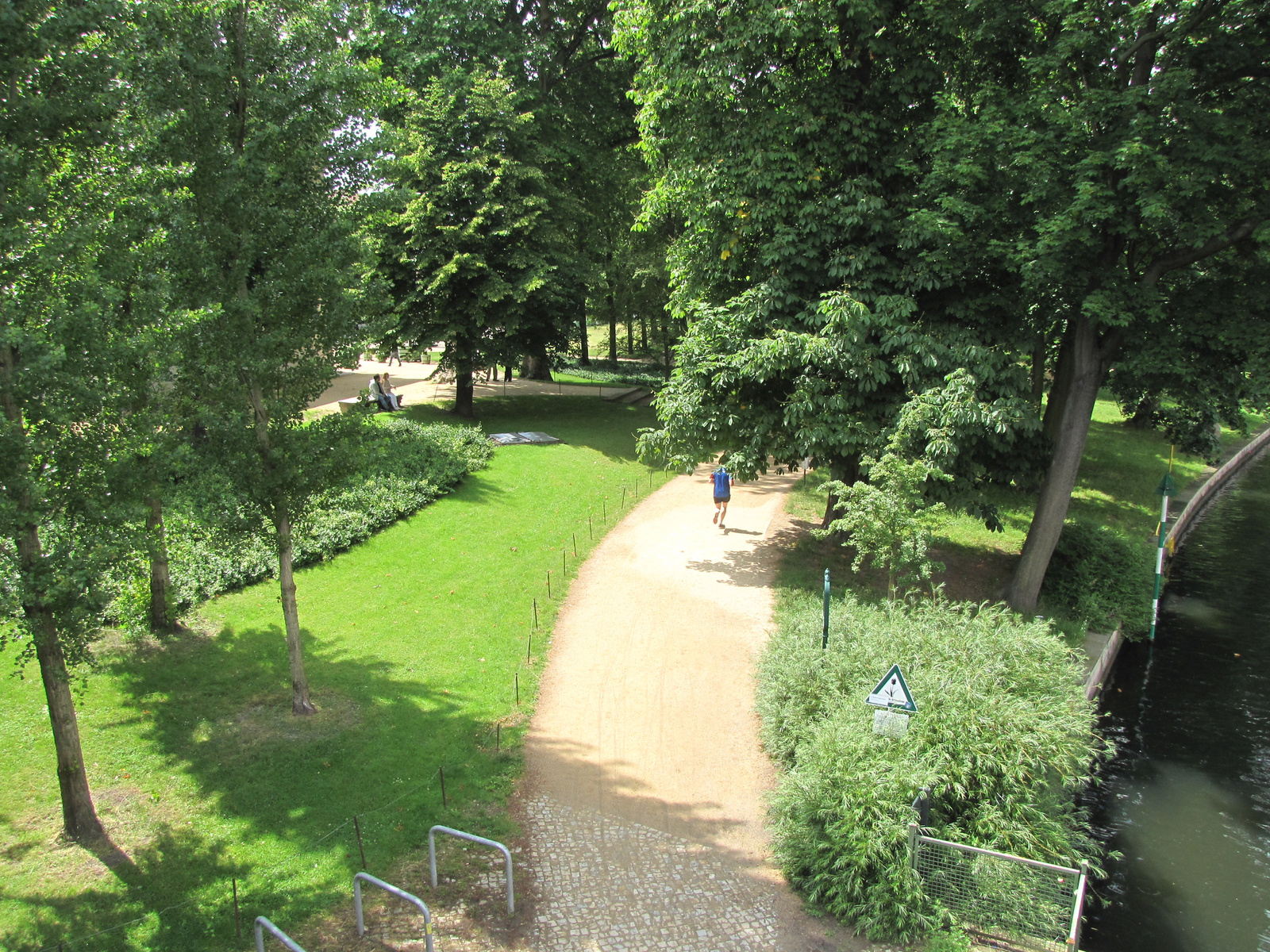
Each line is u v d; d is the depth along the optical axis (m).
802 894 9.54
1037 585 18.42
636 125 37.09
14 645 13.25
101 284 8.59
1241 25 14.69
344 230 11.27
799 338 16.55
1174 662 18.62
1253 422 48.59
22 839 9.48
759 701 12.88
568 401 38.12
